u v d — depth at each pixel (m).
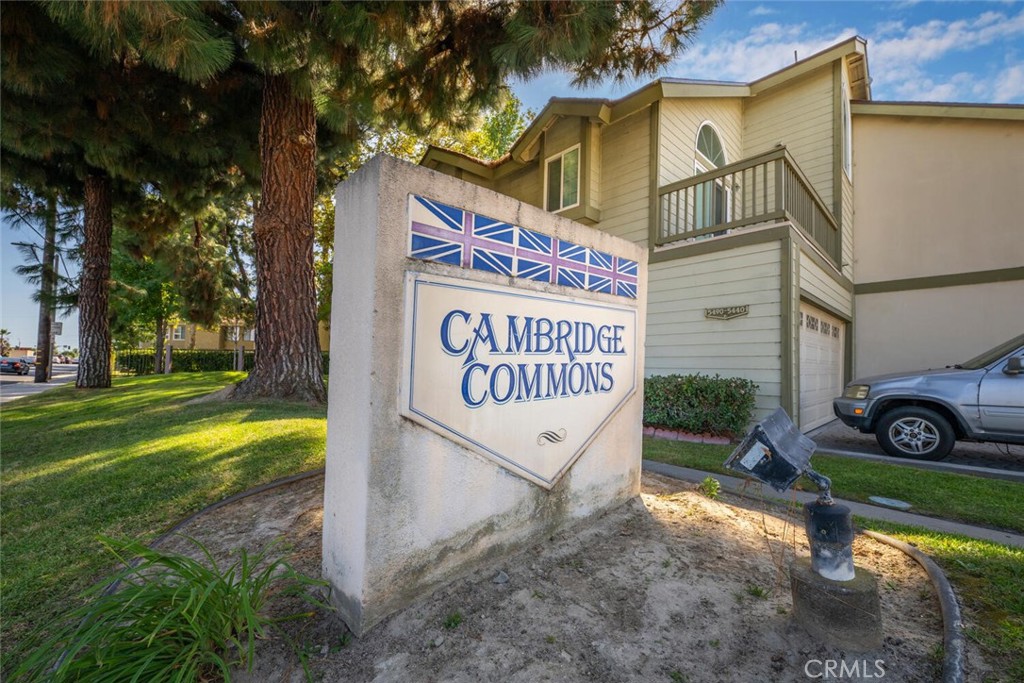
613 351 3.06
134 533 2.82
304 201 7.01
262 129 6.98
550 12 4.11
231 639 1.68
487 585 2.15
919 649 1.79
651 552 2.56
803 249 6.54
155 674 1.50
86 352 10.30
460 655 1.73
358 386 1.88
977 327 8.50
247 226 19.72
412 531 1.96
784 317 6.06
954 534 2.88
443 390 2.06
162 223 11.61
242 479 3.63
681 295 7.32
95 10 3.00
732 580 2.30
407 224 1.93
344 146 8.88
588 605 2.07
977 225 8.54
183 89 6.96
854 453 5.60
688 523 2.98
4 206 10.19
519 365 2.41
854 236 9.94
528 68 4.48
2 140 6.74
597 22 4.06
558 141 9.74
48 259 12.06
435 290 2.02
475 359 2.19
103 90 6.32
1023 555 2.52
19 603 2.15
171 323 22.38
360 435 1.85
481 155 17.14
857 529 2.97
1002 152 8.34
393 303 1.88
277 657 1.72
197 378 13.85
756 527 2.96
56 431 5.48
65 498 3.31
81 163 9.52
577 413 2.77
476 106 5.82
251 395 6.77
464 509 2.16
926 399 5.18
